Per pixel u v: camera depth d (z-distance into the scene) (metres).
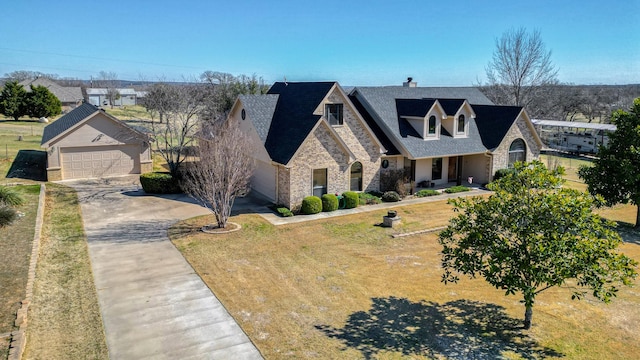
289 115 26.30
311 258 17.77
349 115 25.75
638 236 21.89
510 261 11.47
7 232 18.09
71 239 18.88
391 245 19.53
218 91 44.59
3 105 57.81
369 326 12.65
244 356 11.12
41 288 14.04
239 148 21.69
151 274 15.77
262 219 22.50
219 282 15.30
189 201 25.59
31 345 11.03
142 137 32.06
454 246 19.23
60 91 82.69
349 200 24.84
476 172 32.16
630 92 96.31
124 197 26.20
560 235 10.99
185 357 11.02
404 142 28.30
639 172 21.61
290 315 13.18
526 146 32.66
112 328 12.20
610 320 13.23
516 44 54.34
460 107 30.08
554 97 69.62
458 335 12.25
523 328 12.65
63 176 29.91
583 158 45.69
